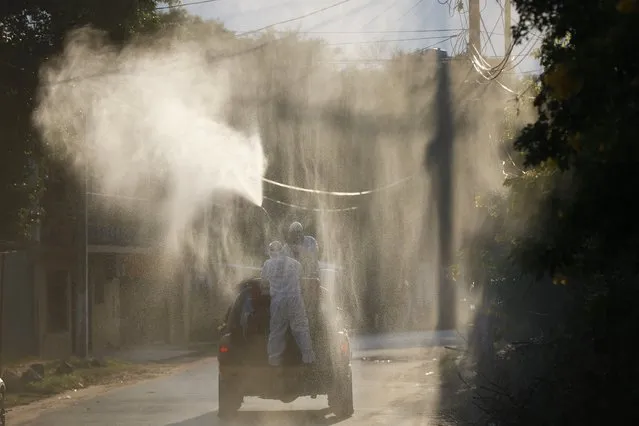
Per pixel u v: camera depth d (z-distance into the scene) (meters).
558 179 9.57
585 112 8.20
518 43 8.75
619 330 11.78
